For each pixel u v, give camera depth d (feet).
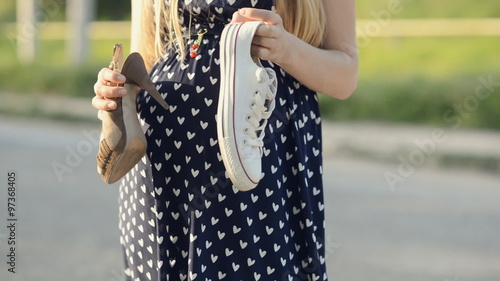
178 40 7.52
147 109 7.55
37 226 18.43
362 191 23.54
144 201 7.61
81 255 16.33
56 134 34.94
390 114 37.42
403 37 54.24
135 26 8.40
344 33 7.84
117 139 7.25
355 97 38.34
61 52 64.49
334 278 15.30
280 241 7.30
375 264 16.21
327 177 25.89
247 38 6.86
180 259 7.47
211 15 7.40
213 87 7.27
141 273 7.75
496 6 57.47
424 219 20.11
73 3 56.49
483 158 28.17
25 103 43.98
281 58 7.14
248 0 7.37
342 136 33.22
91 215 19.62
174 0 7.52
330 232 18.65
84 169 25.91
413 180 25.75
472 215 20.71
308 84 7.50
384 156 29.60
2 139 32.86
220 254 7.27
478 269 16.08
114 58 7.47
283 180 7.38
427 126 36.22
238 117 6.79
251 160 6.82
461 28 50.75
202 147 7.27
